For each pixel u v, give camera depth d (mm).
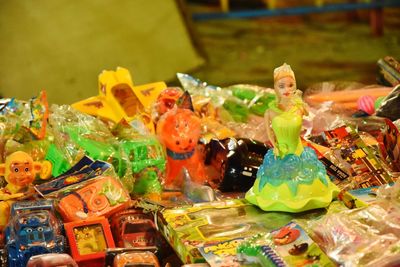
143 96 2523
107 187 1992
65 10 5066
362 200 1841
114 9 5246
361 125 2434
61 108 2279
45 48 4965
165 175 2213
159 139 2217
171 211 1899
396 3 7535
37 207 1875
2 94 4797
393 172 2137
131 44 5215
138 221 1937
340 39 7730
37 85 4895
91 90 5031
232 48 7488
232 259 1641
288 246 1622
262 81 6480
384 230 1671
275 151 1877
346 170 2088
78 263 1793
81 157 2137
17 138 2164
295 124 1828
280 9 7289
